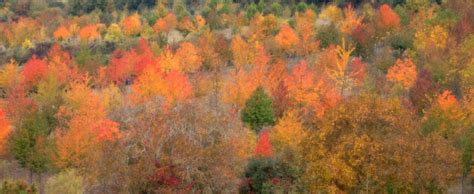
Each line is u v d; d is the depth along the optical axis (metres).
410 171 26.64
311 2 118.25
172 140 28.33
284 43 74.50
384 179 27.09
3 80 70.44
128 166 28.05
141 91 55.94
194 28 96.81
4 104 58.09
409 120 30.36
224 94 54.78
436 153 28.20
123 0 148.75
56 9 139.62
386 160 27.19
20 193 29.56
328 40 75.31
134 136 28.73
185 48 71.50
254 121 47.66
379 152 27.19
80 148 42.00
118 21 117.25
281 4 118.50
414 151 27.58
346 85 57.53
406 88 54.69
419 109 47.69
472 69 49.78
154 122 28.78
